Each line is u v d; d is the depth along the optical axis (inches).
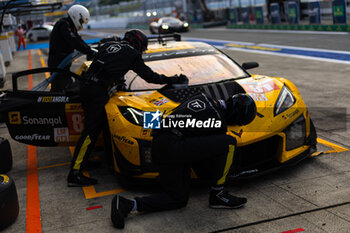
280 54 702.5
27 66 848.9
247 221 159.2
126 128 188.4
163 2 2053.4
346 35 881.5
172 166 159.5
